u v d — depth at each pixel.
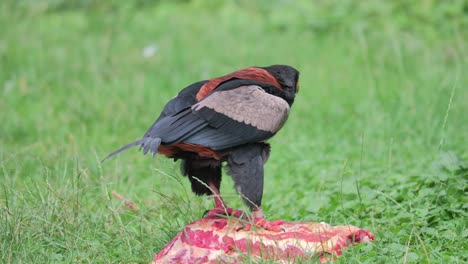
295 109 16.28
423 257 8.60
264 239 8.70
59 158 12.55
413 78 17.45
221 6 25.16
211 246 8.81
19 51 21.14
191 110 8.84
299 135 14.89
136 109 16.44
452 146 13.20
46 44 21.98
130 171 12.57
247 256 8.43
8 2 25.11
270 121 9.04
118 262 9.18
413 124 14.41
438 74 17.39
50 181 11.11
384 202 10.58
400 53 18.08
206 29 23.12
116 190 11.68
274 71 9.72
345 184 11.32
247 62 19.84
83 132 14.76
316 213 10.59
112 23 23.66
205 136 8.77
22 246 9.19
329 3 23.69
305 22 22.97
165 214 10.73
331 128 15.27
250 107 8.98
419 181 11.09
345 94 17.14
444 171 10.95
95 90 17.81
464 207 10.08
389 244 9.05
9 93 17.94
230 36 22.38
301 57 20.25
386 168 12.23
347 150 13.79
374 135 14.43
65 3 25.47
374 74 18.16
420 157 12.90
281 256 8.57
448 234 9.32
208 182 9.41
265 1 24.56
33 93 18.08
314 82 18.17
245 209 8.94
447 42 20.59
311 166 12.95
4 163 11.96
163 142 8.62
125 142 14.62
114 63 19.92
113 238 9.84
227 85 9.16
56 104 17.27
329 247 8.67
